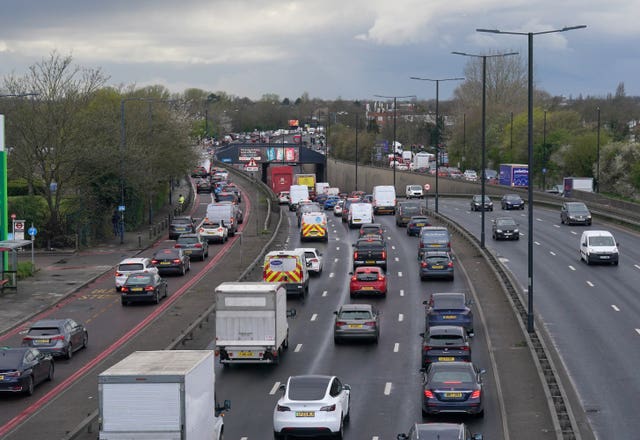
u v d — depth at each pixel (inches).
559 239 4906.5
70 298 3442.4
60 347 2401.6
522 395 1955.0
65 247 4778.5
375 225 4778.5
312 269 3873.0
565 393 1882.4
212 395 1499.8
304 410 1633.9
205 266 4202.8
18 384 2020.2
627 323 2768.2
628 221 5467.5
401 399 1971.0
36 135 4783.5
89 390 2097.7
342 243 4992.6
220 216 5398.6
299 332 2751.0
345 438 1672.0
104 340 2679.6
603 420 1790.1
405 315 2992.1
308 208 5880.9
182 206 6998.0
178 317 3014.3
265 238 5295.3
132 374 1328.7
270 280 3299.7
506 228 4879.4
